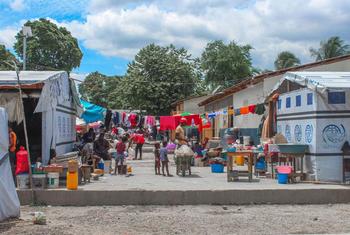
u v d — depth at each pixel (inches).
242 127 967.6
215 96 1175.0
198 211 453.4
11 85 555.8
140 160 1010.1
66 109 713.0
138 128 1284.4
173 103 1809.8
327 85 535.2
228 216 426.9
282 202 494.6
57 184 503.8
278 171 555.2
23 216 416.5
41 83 562.3
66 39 2191.2
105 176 652.1
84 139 817.5
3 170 386.0
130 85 1971.0
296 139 608.1
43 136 586.2
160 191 486.6
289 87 644.1
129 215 430.9
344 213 442.0
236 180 577.6
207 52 2031.3
